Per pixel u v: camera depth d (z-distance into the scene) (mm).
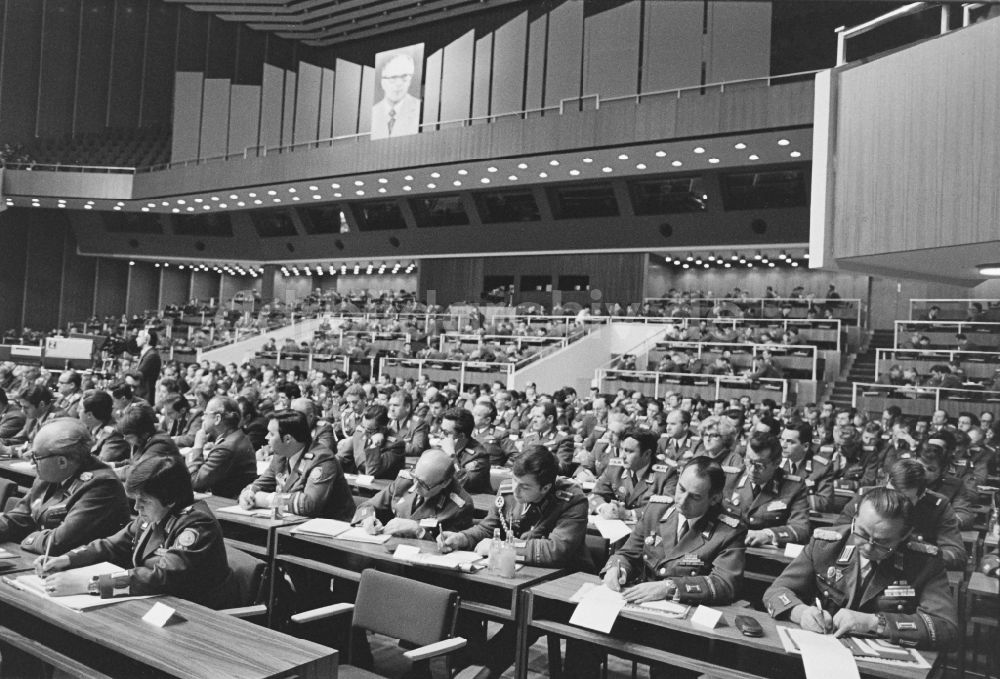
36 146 30109
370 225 28500
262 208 30062
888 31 20250
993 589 3939
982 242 4965
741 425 8922
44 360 21344
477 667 3240
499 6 28016
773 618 3434
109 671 3244
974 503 6355
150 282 35625
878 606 3367
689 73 20125
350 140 25656
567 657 4332
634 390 17000
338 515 5387
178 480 3623
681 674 3621
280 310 28766
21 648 3311
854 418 11453
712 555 3916
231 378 16125
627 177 22281
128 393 9281
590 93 21469
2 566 3686
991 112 4945
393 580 3584
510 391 12867
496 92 23141
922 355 16719
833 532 3596
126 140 31000
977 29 5082
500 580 3902
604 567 4508
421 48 24359
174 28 33031
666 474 5949
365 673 3375
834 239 5977
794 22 22375
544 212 24578
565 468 8445
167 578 3410
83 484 4117
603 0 23547
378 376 19625
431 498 4953
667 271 25625
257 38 33312
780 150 17500
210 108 27938
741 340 18547
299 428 5477
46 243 33219
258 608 3512
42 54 31109
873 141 5742
